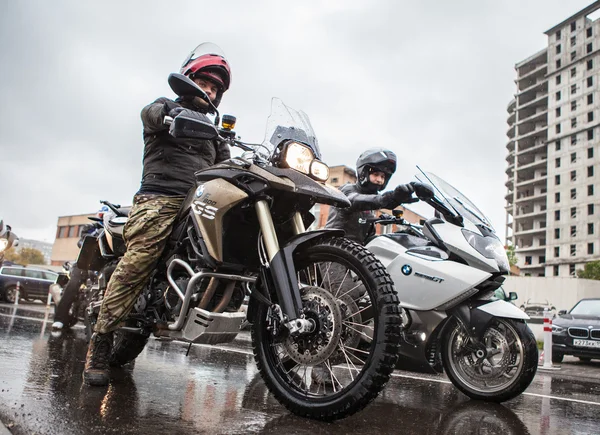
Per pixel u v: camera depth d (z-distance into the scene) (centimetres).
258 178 273
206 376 386
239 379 384
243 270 295
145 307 313
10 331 598
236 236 289
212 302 291
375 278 248
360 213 457
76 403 260
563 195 8831
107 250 393
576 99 8869
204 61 332
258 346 284
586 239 8356
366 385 240
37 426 215
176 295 298
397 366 422
